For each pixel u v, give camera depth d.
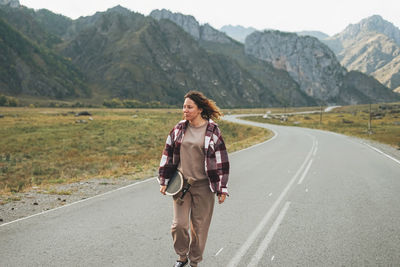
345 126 59.72
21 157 20.34
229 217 5.35
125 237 4.37
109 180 9.17
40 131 35.97
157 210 5.77
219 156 3.08
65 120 52.09
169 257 3.71
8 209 5.97
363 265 3.53
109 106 176.00
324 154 15.51
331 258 3.71
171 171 3.23
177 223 3.11
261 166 11.56
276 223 5.03
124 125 45.38
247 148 18.80
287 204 6.23
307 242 4.22
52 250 3.90
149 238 4.33
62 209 5.86
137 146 26.58
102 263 3.54
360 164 12.11
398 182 8.59
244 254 3.83
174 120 59.56
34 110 102.00
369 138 28.77
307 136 30.66
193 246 3.23
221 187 3.04
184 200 3.12
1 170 15.73
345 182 8.57
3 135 31.75
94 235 4.44
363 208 5.95
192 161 3.10
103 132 36.31
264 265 3.53
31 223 5.00
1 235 4.44
